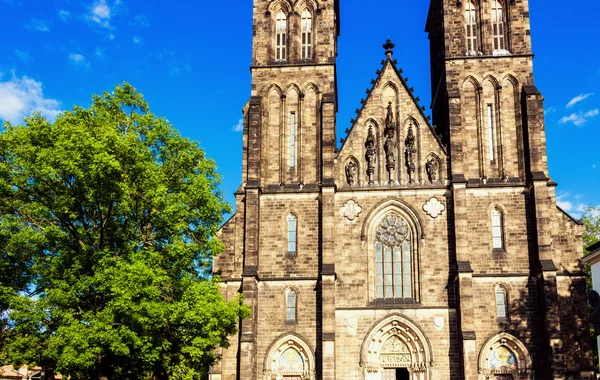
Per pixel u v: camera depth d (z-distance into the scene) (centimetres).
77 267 5500
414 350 6969
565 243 7094
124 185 5534
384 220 7406
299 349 7031
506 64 7719
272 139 7762
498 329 6862
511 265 7038
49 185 5653
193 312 5753
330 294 6956
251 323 6919
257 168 7488
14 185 5741
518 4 7906
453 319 6956
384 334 7044
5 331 5741
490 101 7669
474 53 7838
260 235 7381
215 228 6381
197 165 6456
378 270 7275
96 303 5697
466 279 6856
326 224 7212
